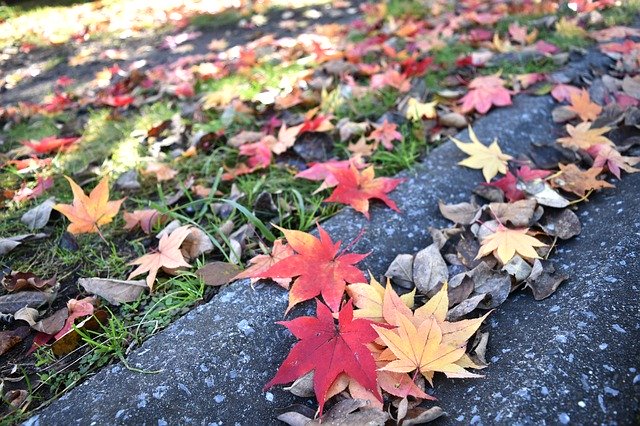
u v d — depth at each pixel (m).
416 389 0.30
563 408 0.28
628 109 0.55
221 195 0.53
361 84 0.74
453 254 0.42
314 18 1.15
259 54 0.90
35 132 0.73
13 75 1.02
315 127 0.58
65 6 1.56
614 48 0.72
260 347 0.35
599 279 0.36
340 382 0.31
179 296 0.41
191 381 0.33
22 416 0.32
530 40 0.78
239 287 0.39
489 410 0.29
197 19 1.26
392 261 0.42
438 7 1.01
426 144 0.57
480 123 0.58
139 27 1.28
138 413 0.31
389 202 0.46
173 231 0.44
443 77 0.72
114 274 0.45
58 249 0.48
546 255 0.40
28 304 0.41
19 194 0.56
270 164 0.56
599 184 0.45
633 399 0.29
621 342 0.31
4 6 1.55
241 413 0.32
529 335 0.33
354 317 0.35
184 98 0.77
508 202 0.46
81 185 0.58
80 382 0.35
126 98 0.76
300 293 0.35
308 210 0.49
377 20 0.99
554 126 0.58
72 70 1.04
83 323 0.37
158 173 0.56
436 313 0.34
